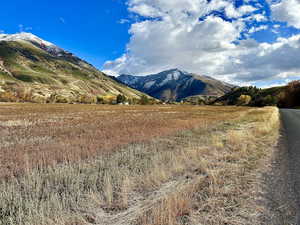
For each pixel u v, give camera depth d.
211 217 3.21
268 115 21.56
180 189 4.12
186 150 7.32
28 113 30.30
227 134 10.46
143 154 7.38
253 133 10.51
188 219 3.17
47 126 16.16
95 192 4.16
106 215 3.51
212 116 25.55
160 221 2.99
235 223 3.05
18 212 3.45
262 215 3.23
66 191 4.31
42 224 3.08
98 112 35.84
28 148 8.27
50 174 5.19
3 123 18.06
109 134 11.64
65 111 36.75
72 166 5.95
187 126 14.62
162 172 4.86
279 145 8.07
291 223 3.00
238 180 4.59
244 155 6.58
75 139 10.05
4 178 5.20
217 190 4.03
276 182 4.45
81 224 3.24
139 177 4.86
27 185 4.60
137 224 3.13
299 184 4.30
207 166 5.56
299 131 11.83
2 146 8.98
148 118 23.56
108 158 6.79
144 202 3.85
